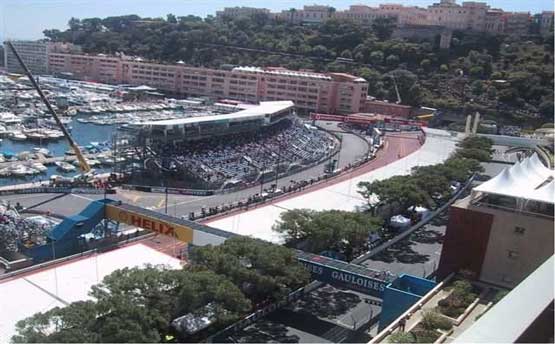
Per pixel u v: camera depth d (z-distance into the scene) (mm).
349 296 84188
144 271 65562
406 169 180125
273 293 75562
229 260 71625
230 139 192500
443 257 80250
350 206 128250
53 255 94000
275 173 169625
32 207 125062
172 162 159875
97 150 197875
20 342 51125
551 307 27594
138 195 141250
